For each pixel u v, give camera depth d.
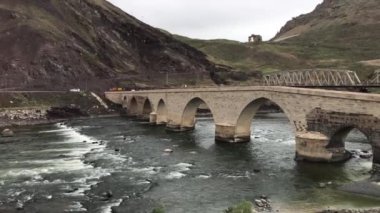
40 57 178.25
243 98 76.25
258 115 154.50
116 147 78.44
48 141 87.38
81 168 59.47
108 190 47.97
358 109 53.62
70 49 192.88
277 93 67.12
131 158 66.94
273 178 52.19
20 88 160.12
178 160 65.06
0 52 175.00
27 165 61.81
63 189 48.50
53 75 176.50
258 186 48.72
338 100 56.25
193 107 102.06
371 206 39.91
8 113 128.00
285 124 115.31
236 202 42.84
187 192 46.88
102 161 64.44
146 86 199.62
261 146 75.75
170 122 108.12
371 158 61.03
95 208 41.56
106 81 192.00
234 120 79.75
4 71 167.12
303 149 61.06
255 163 61.41
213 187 48.78
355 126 54.19
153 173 56.22
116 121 132.62
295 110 63.25
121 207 41.72
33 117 130.50
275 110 178.62
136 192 47.06
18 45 179.38
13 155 70.38
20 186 50.06
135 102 151.75
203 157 67.12
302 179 51.16
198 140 86.25
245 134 81.00
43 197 45.47
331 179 50.50
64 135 97.44
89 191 47.59
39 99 150.25
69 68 183.75
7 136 95.94
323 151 58.88
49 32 192.25
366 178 49.88
